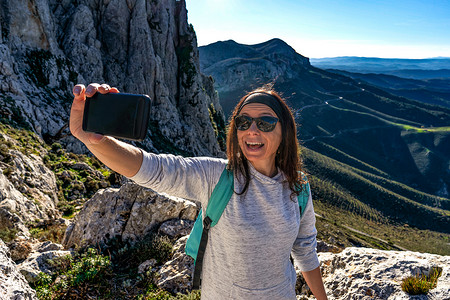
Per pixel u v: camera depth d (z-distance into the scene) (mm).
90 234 8383
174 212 8523
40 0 57969
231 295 1667
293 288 1891
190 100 89250
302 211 1923
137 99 1147
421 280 3396
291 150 1736
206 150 91188
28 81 52469
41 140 41438
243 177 1607
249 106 1618
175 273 6262
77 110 1258
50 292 5547
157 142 72188
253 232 1580
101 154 1276
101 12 73750
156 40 83500
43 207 21219
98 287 5773
